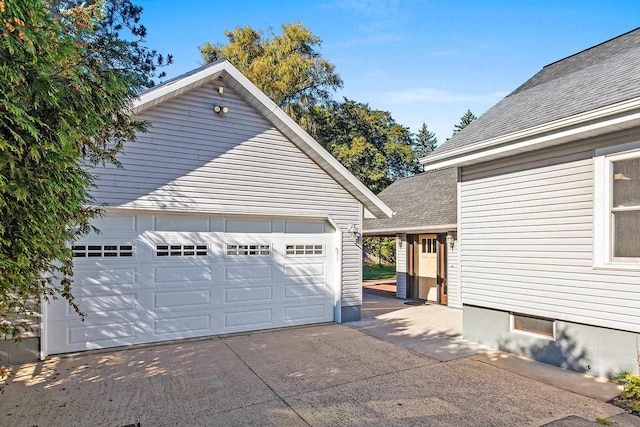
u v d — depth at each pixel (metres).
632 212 5.19
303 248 8.86
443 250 12.12
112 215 6.93
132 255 7.06
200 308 7.64
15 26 2.44
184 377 5.43
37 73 2.64
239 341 7.37
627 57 6.70
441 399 4.71
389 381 5.30
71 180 3.22
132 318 7.02
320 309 9.03
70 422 4.08
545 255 6.09
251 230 8.24
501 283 6.77
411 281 13.46
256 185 8.12
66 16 3.40
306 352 6.67
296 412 4.34
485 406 4.51
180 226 7.51
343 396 4.79
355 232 9.30
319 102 25.47
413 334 8.00
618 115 4.93
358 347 7.00
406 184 17.14
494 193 6.91
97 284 6.77
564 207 5.86
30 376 5.44
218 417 4.21
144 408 4.42
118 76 3.47
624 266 5.15
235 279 8.02
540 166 6.20
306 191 8.70
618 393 4.88
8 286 2.94
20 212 2.74
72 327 6.55
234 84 7.74
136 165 6.95
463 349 6.88
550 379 5.38
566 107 5.82
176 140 7.32
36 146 2.64
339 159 25.83
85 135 3.39
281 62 22.91
